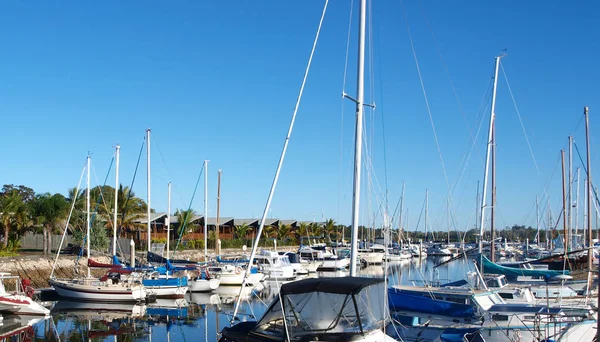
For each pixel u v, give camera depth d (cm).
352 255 1600
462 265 6819
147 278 3675
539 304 1992
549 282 2695
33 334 2455
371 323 1298
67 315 2981
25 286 3094
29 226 5188
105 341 2323
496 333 1791
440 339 1800
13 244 4988
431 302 1961
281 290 1302
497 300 2034
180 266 4125
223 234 8469
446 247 9338
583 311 1817
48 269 4269
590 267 2809
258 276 4562
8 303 2792
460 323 1880
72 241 5944
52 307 3253
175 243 6762
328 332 1260
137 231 7194
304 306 1287
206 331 2534
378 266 6706
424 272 5553
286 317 1294
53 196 5534
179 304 3400
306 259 6322
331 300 1273
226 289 4194
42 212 5262
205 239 5284
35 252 5462
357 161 1636
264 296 3794
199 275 4209
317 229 9775
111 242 6134
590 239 3134
